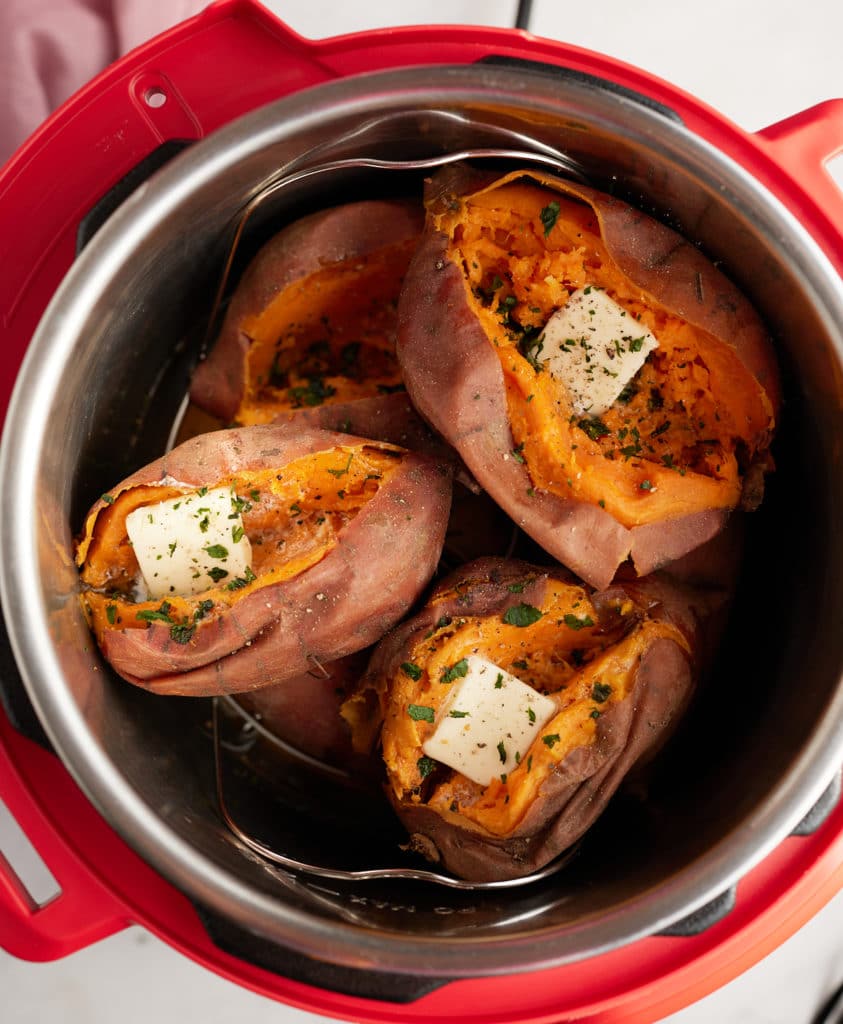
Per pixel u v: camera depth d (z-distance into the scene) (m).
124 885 0.45
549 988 0.44
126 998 0.55
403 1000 0.42
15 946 0.45
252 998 0.55
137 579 0.46
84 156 0.46
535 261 0.47
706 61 0.58
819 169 0.46
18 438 0.41
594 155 0.44
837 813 0.45
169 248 0.45
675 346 0.47
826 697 0.42
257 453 0.45
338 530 0.45
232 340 0.50
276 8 0.57
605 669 0.46
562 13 0.57
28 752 0.45
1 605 0.43
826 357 0.44
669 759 0.49
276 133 0.42
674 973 0.44
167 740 0.47
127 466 0.51
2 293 0.46
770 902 0.45
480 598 0.46
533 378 0.45
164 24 0.55
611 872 0.46
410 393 0.46
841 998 0.55
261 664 0.44
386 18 0.57
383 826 0.51
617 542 0.45
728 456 0.47
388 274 0.50
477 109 0.42
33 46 0.55
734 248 0.45
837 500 0.45
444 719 0.47
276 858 0.46
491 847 0.47
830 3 0.57
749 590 0.50
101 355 0.45
